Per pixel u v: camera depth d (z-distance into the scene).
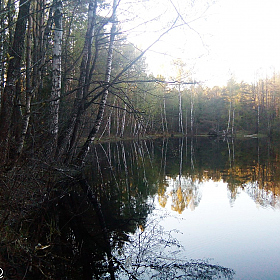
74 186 8.67
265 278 3.70
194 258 4.29
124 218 6.15
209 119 45.00
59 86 6.82
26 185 4.57
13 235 3.93
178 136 41.28
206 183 9.63
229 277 3.76
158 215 6.34
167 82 5.45
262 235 5.13
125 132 35.81
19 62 5.11
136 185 9.62
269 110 41.97
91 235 5.16
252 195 7.87
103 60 13.49
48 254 4.20
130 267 4.03
